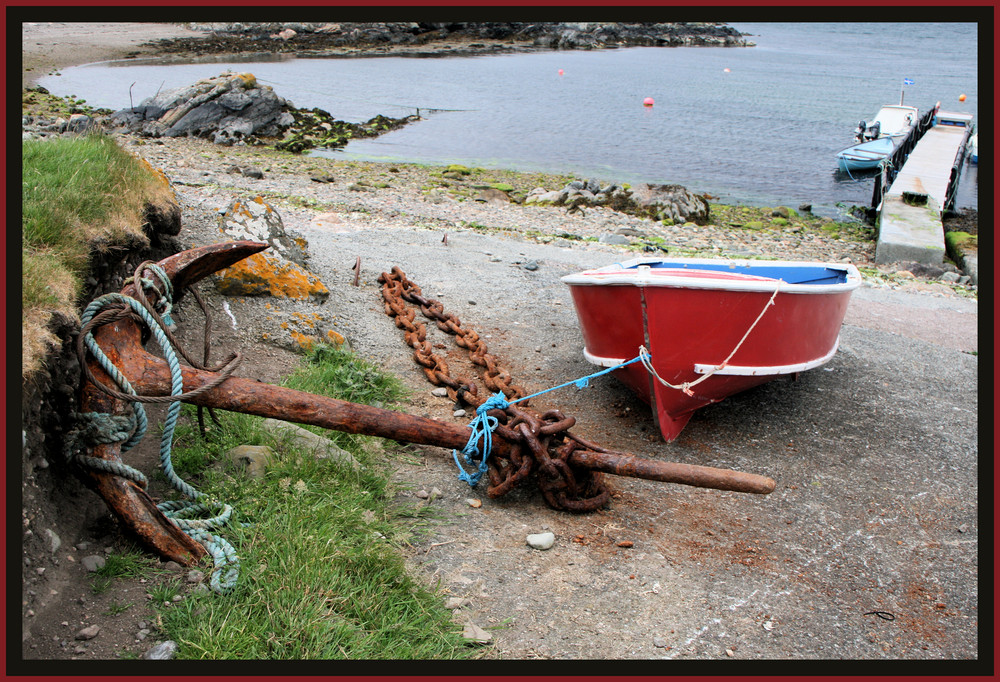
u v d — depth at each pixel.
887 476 6.21
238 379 4.58
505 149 27.11
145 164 7.03
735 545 5.10
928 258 15.66
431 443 5.15
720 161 27.20
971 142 32.09
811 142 31.06
